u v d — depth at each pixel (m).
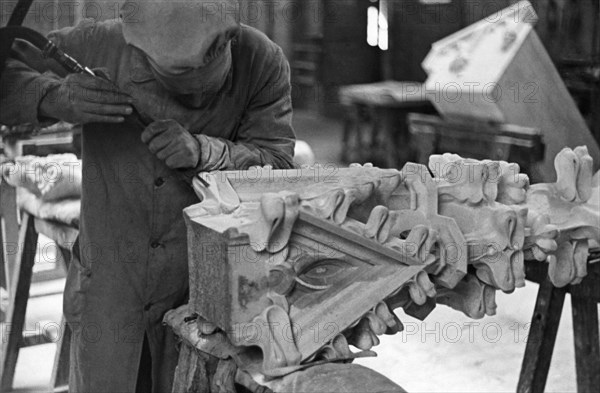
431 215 1.27
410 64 5.35
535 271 1.93
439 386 2.59
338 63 5.57
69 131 2.37
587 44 3.79
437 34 5.18
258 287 1.12
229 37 1.31
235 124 1.56
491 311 1.36
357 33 5.54
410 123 4.03
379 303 1.18
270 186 1.26
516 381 2.61
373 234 1.18
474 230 1.32
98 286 1.53
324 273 1.18
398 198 1.27
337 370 1.08
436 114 4.58
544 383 1.96
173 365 1.57
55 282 3.09
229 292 1.11
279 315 1.11
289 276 1.12
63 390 2.20
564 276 1.50
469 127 3.65
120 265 1.52
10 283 2.66
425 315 1.32
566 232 1.47
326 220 1.15
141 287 1.53
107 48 1.48
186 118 1.49
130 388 1.54
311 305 1.15
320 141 5.20
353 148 4.81
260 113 1.58
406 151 4.54
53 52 1.38
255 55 1.54
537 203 1.47
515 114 3.44
